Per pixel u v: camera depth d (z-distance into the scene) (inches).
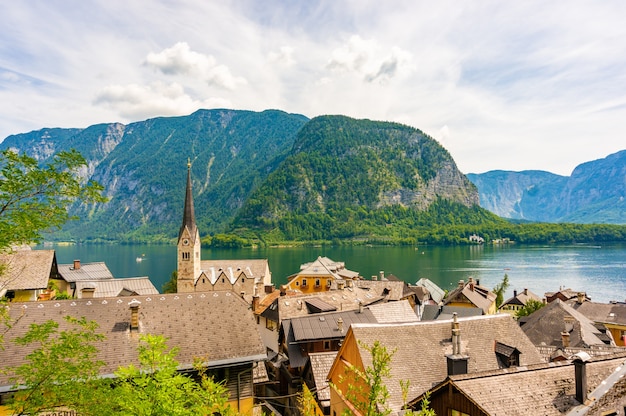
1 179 601.3
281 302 2536.9
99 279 3420.3
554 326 2317.9
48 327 677.3
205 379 732.0
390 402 944.3
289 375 1905.8
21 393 639.1
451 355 984.3
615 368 823.7
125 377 669.9
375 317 2144.4
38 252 1930.4
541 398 761.6
